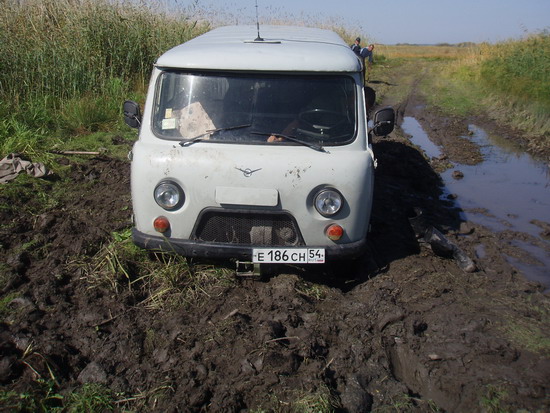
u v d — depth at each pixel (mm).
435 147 11180
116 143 8883
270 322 3908
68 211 6031
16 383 3277
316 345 3760
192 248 4277
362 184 4215
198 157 4164
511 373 3537
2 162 6926
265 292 4434
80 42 10938
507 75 17094
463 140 11820
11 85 9438
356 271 4945
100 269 4656
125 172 7504
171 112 4387
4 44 9625
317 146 4250
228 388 3303
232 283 4570
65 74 9984
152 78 4508
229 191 4129
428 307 4379
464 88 20500
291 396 3244
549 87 14352
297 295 4379
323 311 4258
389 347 3846
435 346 3852
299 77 4371
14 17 10445
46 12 11000
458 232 6199
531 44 19109
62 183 6906
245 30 5859
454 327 4055
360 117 4398
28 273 4633
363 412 3197
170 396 3260
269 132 4289
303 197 4141
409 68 30984
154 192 4207
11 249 5008
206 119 4336
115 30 11578
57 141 8438
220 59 4324
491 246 5844
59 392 3283
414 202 7215
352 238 4316
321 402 3162
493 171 9336
